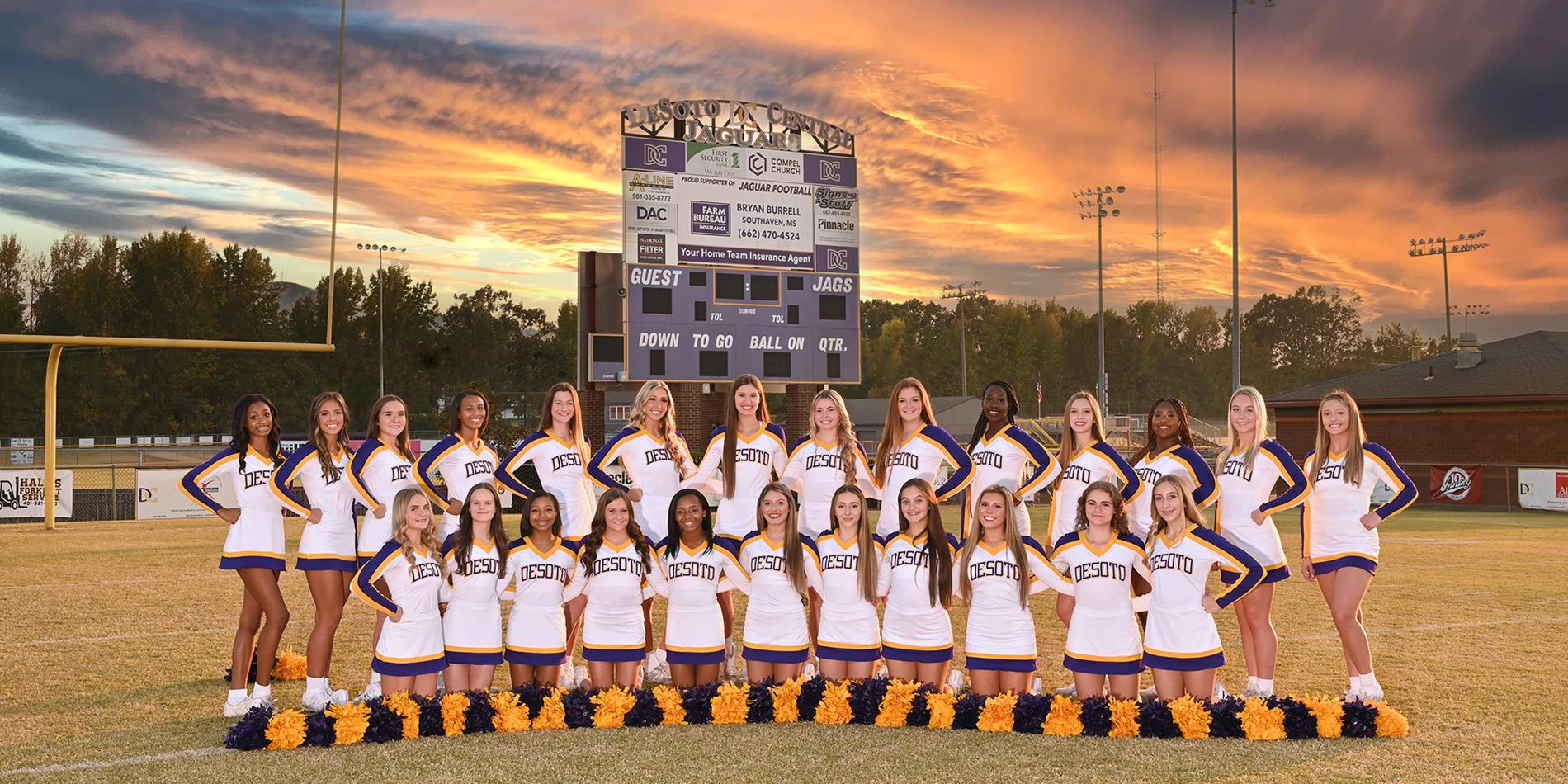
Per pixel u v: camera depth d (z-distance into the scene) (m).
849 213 25.17
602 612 6.50
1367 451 6.62
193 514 21.47
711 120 24.05
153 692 6.75
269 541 6.42
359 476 6.94
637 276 23.33
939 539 6.34
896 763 5.09
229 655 7.90
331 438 6.58
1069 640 6.23
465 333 81.44
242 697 6.23
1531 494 24.80
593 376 25.59
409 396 79.88
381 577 6.15
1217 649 5.99
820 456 7.41
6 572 12.67
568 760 5.14
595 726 5.78
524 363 79.94
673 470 7.75
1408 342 120.19
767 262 24.41
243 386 74.44
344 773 4.96
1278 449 6.81
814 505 7.43
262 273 78.31
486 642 6.37
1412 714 6.01
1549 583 11.57
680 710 5.85
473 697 5.77
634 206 23.34
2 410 65.44
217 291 76.12
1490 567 13.02
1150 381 108.44
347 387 80.19
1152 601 6.12
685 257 23.75
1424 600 10.32
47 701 6.50
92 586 11.51
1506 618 9.28
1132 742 5.43
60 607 10.08
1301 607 9.92
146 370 70.44
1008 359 98.00
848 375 25.11
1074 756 5.18
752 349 24.25
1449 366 32.75
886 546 6.51
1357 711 5.56
